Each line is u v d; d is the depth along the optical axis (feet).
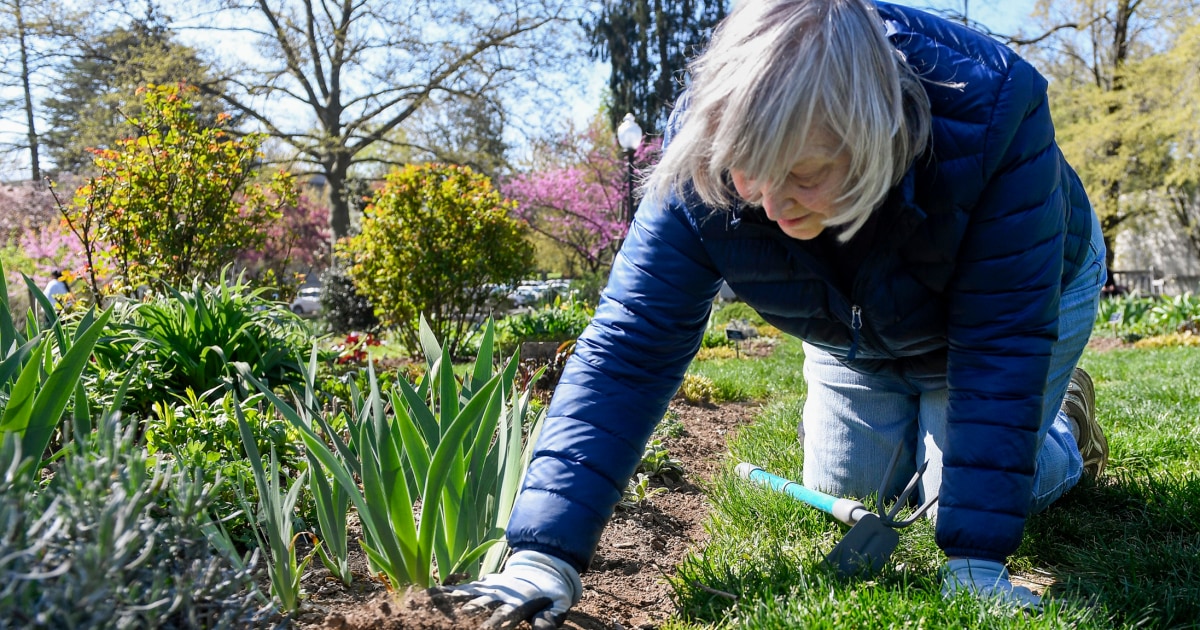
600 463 6.64
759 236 6.73
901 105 5.25
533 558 6.33
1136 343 41.65
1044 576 8.39
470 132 95.96
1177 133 74.28
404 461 7.89
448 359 7.62
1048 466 8.98
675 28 95.20
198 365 15.16
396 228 34.06
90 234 25.23
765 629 6.29
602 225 97.19
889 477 8.20
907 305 7.11
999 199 6.26
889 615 6.33
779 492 10.10
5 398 8.23
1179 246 107.04
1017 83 6.01
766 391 23.04
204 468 8.95
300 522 8.69
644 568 8.95
